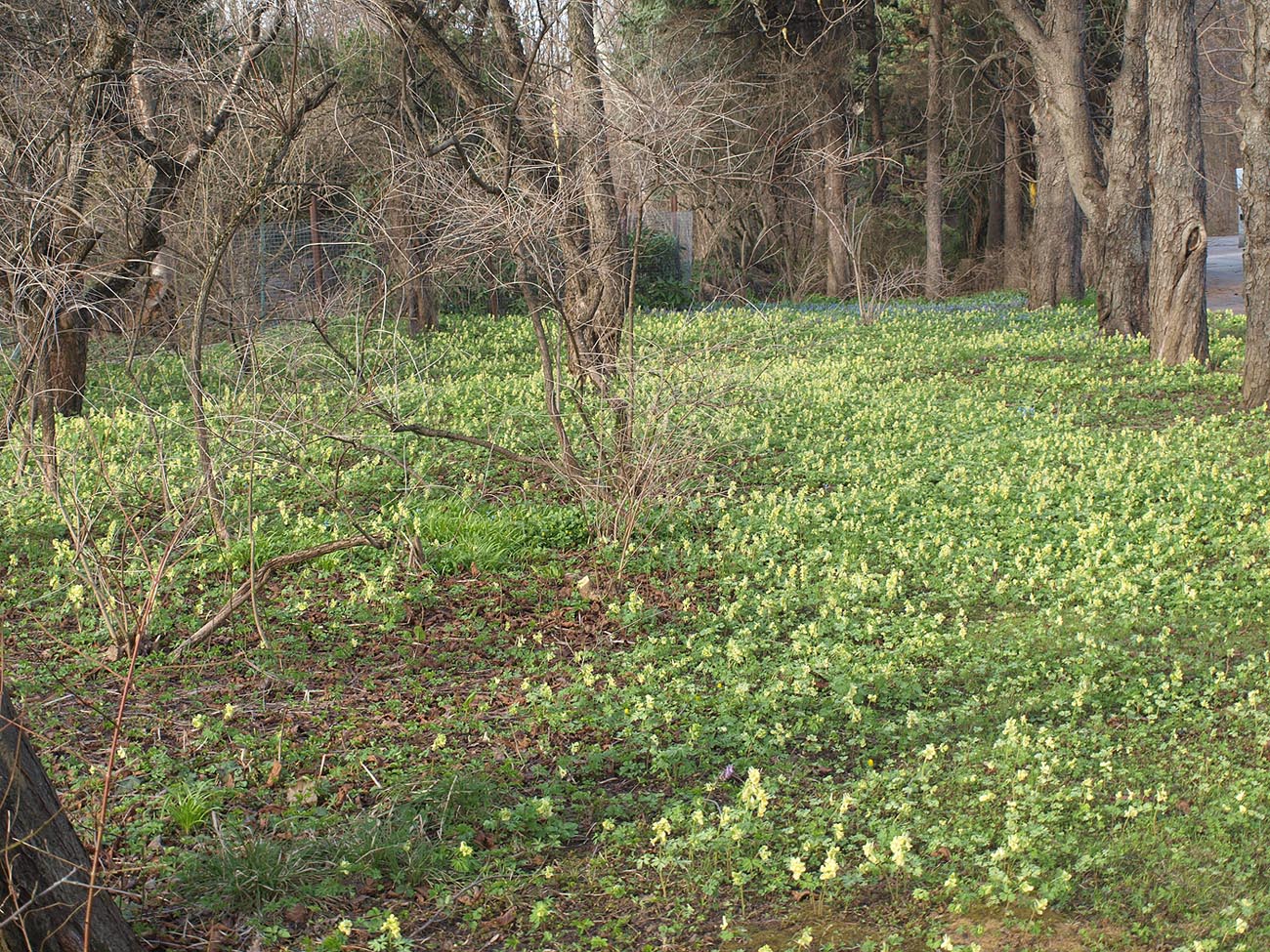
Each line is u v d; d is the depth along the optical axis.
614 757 6.33
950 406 15.85
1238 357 19.03
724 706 6.90
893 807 5.55
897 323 25.88
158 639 7.64
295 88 9.57
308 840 5.30
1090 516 10.34
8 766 3.82
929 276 36.41
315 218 16.20
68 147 10.66
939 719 6.70
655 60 14.43
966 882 4.89
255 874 4.91
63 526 9.76
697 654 7.80
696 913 4.85
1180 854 4.91
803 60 31.39
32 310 9.88
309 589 8.83
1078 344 20.64
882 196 41.66
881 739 6.53
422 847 5.24
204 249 12.32
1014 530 10.21
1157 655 7.47
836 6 32.28
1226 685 6.85
